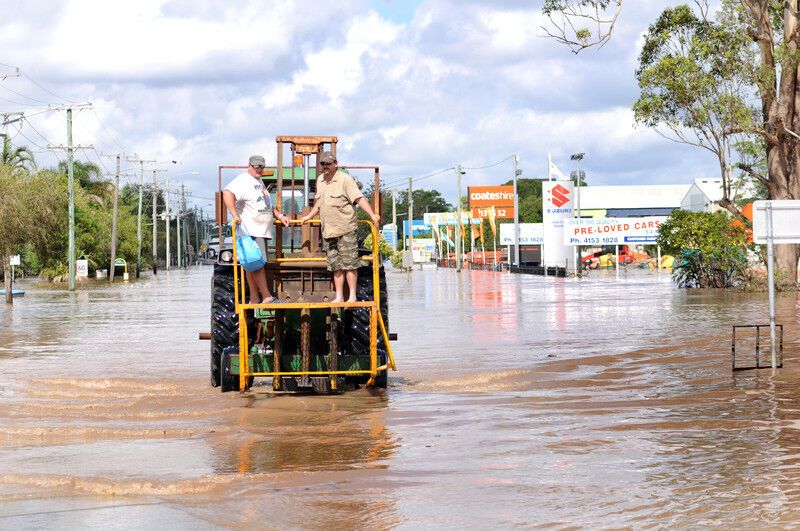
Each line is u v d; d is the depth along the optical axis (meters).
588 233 61.69
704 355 16.84
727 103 37.88
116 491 8.02
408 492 7.80
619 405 11.84
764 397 12.12
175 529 6.90
